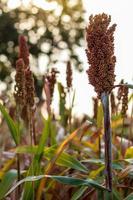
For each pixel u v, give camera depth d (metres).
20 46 4.81
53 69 4.91
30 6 46.06
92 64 3.32
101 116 4.53
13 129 4.11
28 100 4.19
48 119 4.04
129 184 4.57
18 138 4.12
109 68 3.31
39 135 6.26
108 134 3.38
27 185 3.97
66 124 6.25
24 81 4.18
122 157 5.22
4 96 5.43
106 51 3.30
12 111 5.55
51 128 5.01
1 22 44.72
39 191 4.13
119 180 4.25
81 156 5.27
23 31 45.56
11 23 44.94
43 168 4.77
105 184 3.67
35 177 3.60
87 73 3.35
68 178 3.49
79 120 8.30
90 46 3.32
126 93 4.57
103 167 4.24
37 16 46.44
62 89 5.30
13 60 44.69
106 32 3.30
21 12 45.91
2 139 7.29
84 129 5.00
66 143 4.11
